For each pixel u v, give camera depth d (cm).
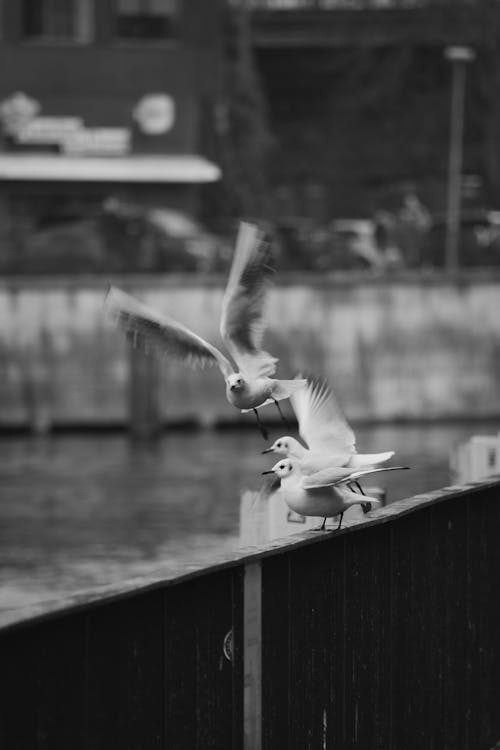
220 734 645
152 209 5319
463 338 4769
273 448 862
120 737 576
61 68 5556
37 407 4669
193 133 5603
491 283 4772
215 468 3872
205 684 634
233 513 3178
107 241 5019
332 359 4719
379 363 4734
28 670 523
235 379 868
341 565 768
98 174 5538
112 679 571
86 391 4669
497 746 1027
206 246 5056
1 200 5556
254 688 668
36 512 3209
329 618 752
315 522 923
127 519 3105
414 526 872
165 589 604
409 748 857
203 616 632
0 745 508
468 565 969
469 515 974
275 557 693
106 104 5572
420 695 876
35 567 2586
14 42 5538
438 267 5266
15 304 4662
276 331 4706
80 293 4659
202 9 5644
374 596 811
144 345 869
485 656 1004
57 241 4972
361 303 4731
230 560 638
